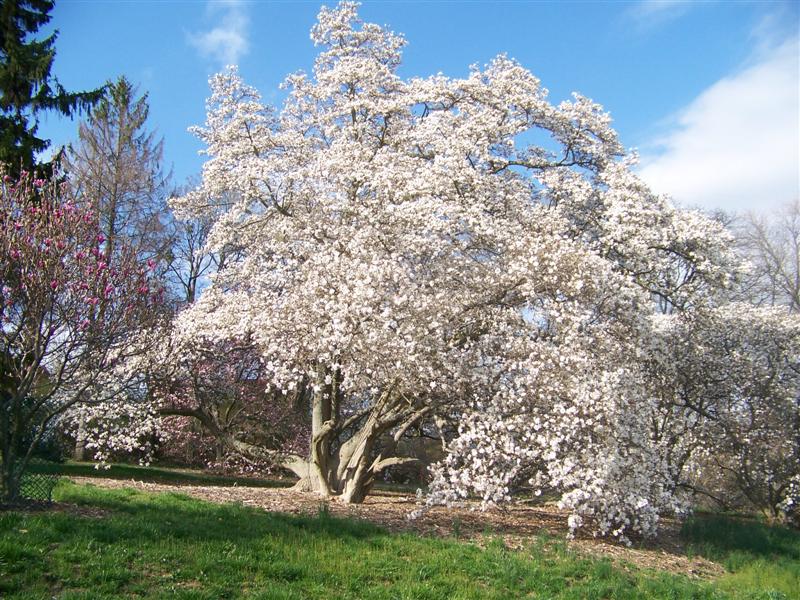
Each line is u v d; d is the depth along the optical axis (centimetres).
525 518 1306
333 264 1152
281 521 920
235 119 1585
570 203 1445
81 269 924
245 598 637
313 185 1367
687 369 1662
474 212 1248
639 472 1128
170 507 967
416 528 1042
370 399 1452
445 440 1331
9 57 1898
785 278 3177
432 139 1434
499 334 1173
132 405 1470
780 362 1842
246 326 1291
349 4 1727
